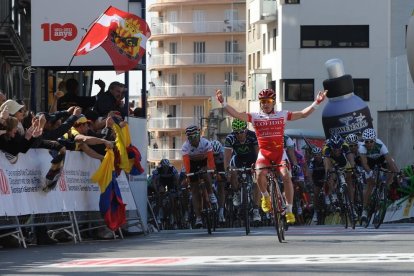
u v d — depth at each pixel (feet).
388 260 39.11
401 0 237.86
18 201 53.83
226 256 42.52
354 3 238.48
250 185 65.51
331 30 239.91
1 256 46.06
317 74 240.32
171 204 99.40
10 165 53.31
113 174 61.62
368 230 65.51
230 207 83.15
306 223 94.79
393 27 238.48
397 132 155.12
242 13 422.41
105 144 60.54
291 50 241.14
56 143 55.36
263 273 34.88
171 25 429.38
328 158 78.33
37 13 77.15
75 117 58.18
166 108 436.76
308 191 96.12
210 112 311.68
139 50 73.26
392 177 71.00
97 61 77.05
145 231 69.82
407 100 153.79
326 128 156.76
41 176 56.08
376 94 238.07
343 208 70.79
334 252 43.50
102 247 51.75
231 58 422.00
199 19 425.69
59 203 57.93
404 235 56.59
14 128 52.54
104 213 60.80
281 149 53.57
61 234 59.16
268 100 53.93
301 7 240.32
